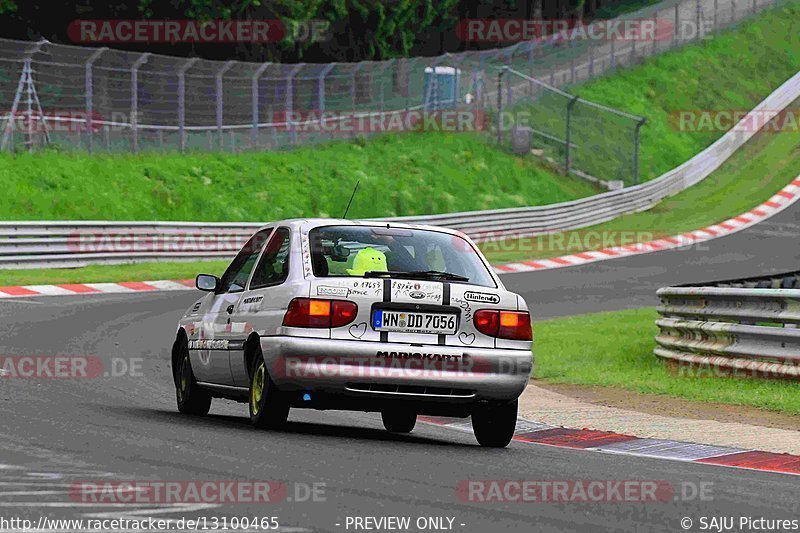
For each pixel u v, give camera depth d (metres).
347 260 35.28
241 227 122.19
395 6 186.38
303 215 148.25
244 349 36.03
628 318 85.56
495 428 35.94
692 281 116.38
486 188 172.62
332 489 25.30
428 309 34.69
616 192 171.12
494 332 35.12
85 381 49.62
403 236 36.50
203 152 150.25
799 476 31.91
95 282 98.44
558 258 131.88
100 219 128.12
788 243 150.88
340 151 167.75
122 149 141.62
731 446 37.72
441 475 28.12
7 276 97.62
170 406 43.31
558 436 40.47
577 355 65.44
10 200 123.50
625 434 40.44
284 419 35.22
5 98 133.38
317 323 33.97
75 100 138.00
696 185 198.88
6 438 30.66
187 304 88.31
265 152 157.75
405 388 34.38
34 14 151.12
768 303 52.53
